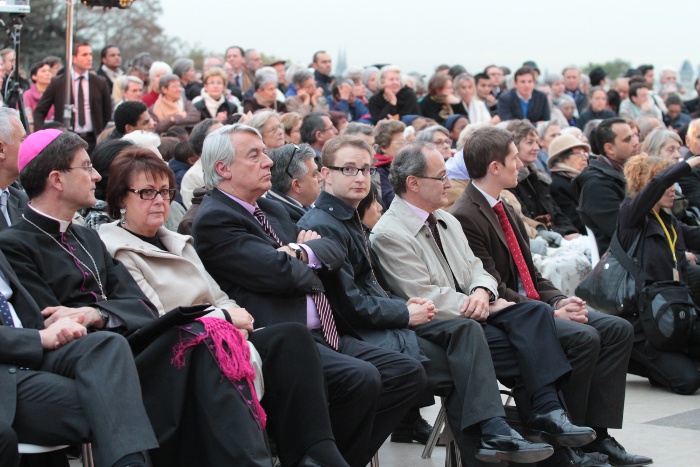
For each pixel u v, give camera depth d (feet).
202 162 14.99
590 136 31.94
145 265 13.62
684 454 16.46
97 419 10.91
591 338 15.76
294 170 17.70
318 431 12.51
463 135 27.25
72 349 11.46
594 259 23.85
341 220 15.71
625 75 52.70
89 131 32.14
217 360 11.93
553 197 28.81
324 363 13.57
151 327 11.92
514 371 15.44
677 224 21.94
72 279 12.66
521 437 13.97
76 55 31.65
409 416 17.65
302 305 14.47
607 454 16.14
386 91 36.22
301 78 35.70
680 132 39.19
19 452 10.96
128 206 13.85
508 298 17.16
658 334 20.76
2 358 11.27
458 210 17.65
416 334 15.30
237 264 14.20
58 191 12.82
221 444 11.80
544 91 42.70
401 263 16.08
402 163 16.52
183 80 37.40
